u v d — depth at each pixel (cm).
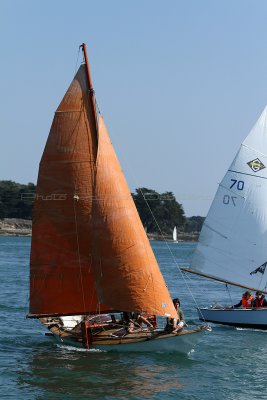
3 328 10056
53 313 8488
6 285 16462
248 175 11306
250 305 10919
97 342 8219
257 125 11350
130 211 8075
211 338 9688
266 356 8594
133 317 8388
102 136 8250
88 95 8400
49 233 8475
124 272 7962
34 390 6762
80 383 6994
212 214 11438
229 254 11306
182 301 14438
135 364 7731
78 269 8406
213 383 7219
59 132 8412
